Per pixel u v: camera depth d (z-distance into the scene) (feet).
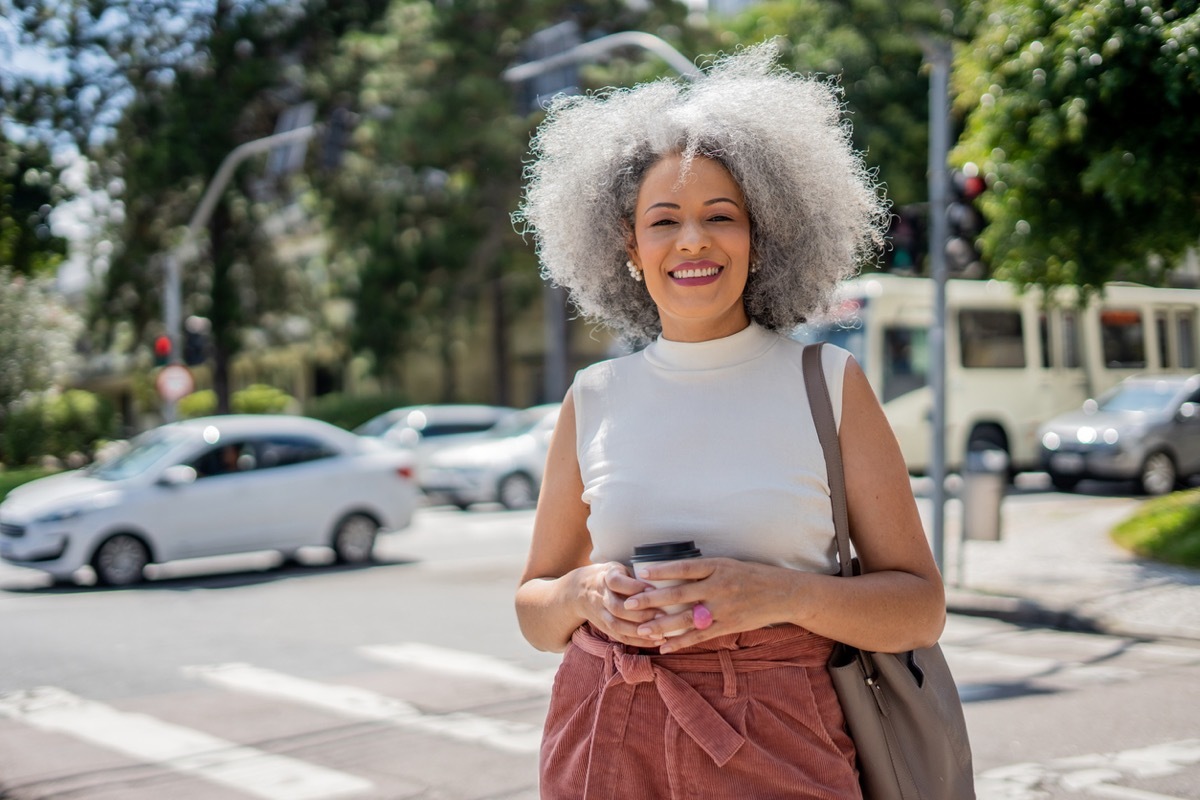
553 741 7.05
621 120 7.60
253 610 34.19
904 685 6.79
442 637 29.73
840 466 6.74
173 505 40.34
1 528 39.73
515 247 98.58
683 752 6.49
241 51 92.79
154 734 20.88
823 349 6.94
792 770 6.44
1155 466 56.44
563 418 7.49
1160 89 31.53
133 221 97.04
